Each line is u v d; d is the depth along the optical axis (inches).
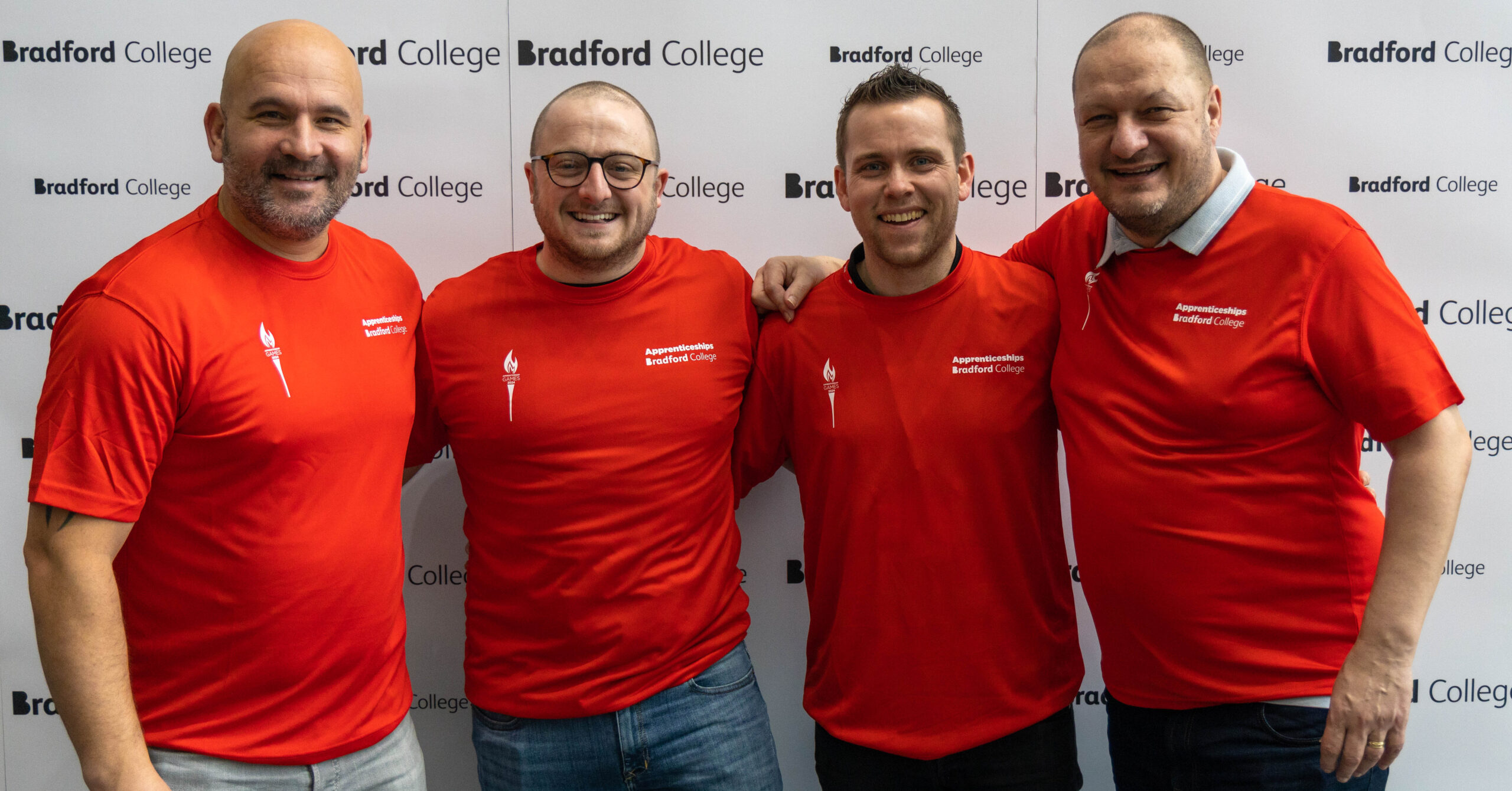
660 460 61.1
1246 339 53.9
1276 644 55.0
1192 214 55.7
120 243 74.4
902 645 61.1
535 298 62.6
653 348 62.4
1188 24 74.9
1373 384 51.2
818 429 62.7
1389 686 51.5
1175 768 58.5
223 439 51.1
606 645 60.6
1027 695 61.7
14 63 73.0
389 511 57.8
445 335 62.9
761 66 75.3
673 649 61.7
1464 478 51.2
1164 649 57.2
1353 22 74.6
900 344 61.9
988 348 61.5
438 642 78.0
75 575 47.2
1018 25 75.1
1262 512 54.4
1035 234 68.7
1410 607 50.9
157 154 73.9
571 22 74.4
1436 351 51.5
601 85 61.8
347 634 55.4
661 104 75.3
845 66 75.4
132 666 53.4
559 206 58.9
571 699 60.7
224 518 52.1
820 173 76.1
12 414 74.5
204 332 50.6
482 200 75.3
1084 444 58.7
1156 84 52.9
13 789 76.5
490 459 61.8
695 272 65.9
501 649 62.6
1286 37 74.7
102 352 47.9
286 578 52.9
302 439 52.9
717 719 63.1
